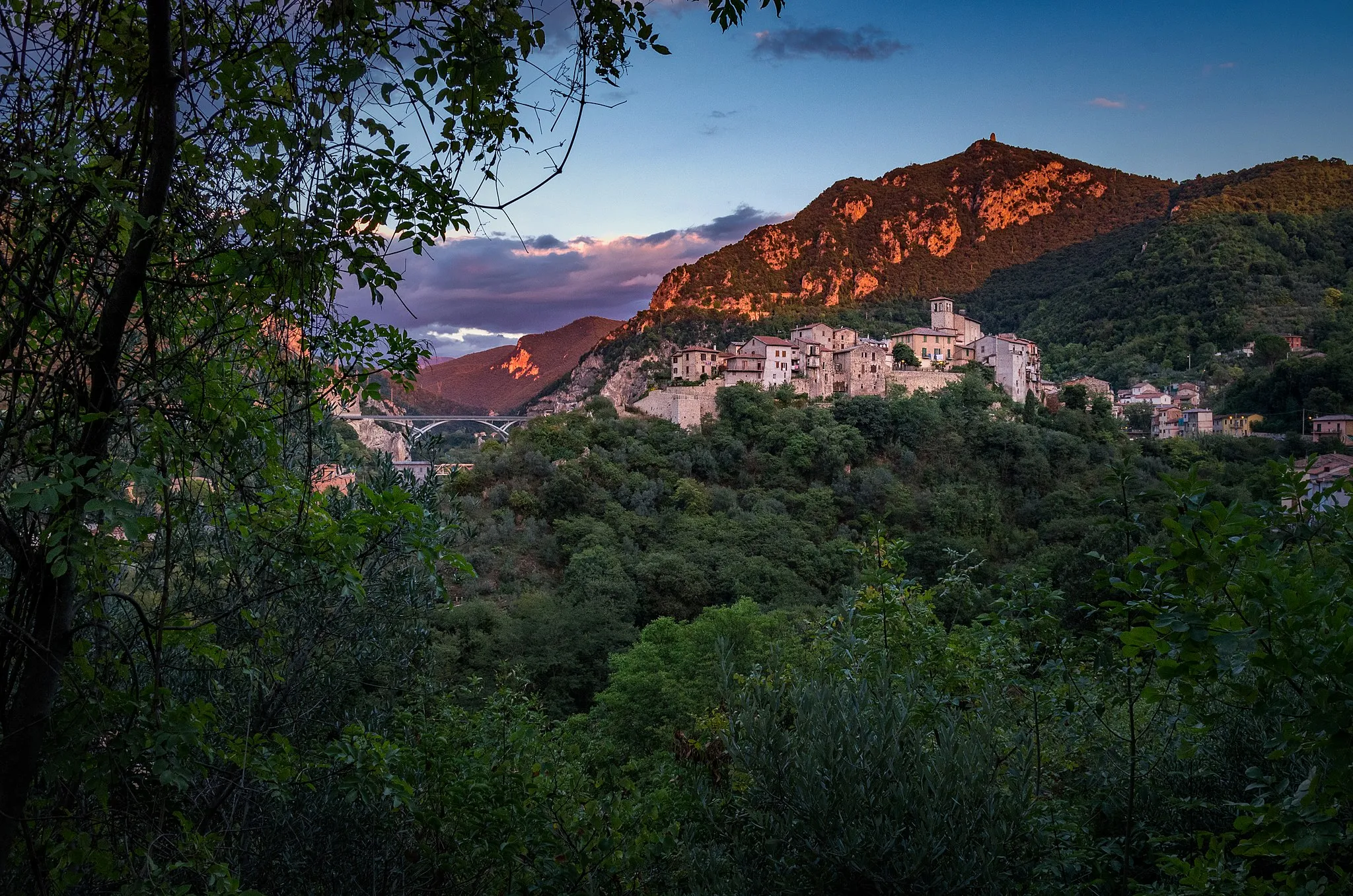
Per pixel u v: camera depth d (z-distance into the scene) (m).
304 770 4.27
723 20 3.31
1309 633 2.50
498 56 2.93
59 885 2.99
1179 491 2.64
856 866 3.71
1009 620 5.08
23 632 2.47
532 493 55.84
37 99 2.57
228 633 4.67
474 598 33.84
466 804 5.03
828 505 61.69
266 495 3.53
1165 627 2.54
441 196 3.03
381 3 2.79
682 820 5.08
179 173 2.82
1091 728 4.89
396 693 6.25
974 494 60.16
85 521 2.95
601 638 30.67
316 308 3.07
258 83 2.78
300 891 4.59
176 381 2.94
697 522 54.22
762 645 21.39
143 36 2.74
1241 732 4.36
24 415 2.50
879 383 84.88
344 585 3.48
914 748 4.15
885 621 5.74
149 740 2.78
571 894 4.67
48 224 2.50
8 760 2.60
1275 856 3.21
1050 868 3.95
